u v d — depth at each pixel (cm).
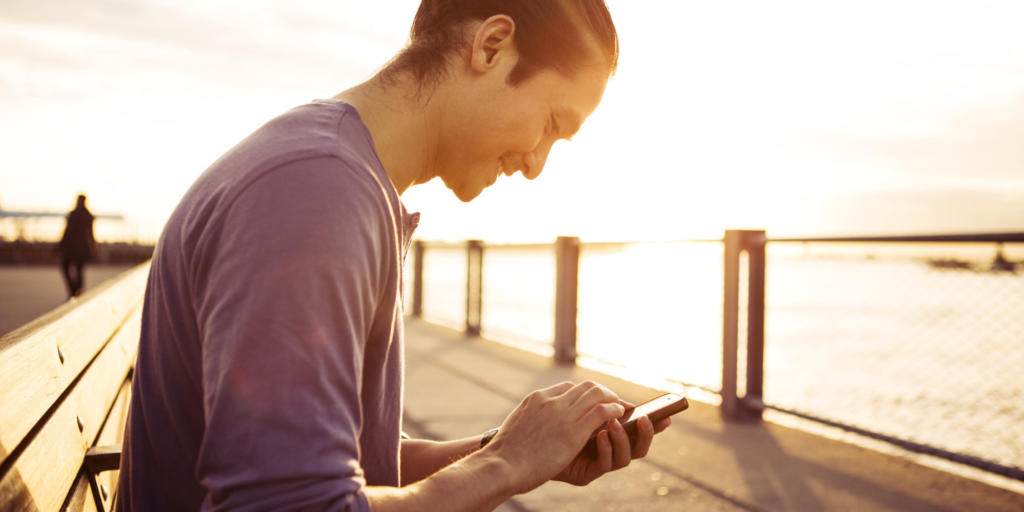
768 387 650
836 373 725
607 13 87
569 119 86
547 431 76
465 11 84
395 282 71
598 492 285
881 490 289
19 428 76
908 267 367
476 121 84
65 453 95
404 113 81
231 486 52
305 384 54
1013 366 362
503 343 743
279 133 67
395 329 76
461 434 369
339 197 60
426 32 85
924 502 275
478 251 813
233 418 53
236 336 55
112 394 149
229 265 57
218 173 67
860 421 480
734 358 418
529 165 89
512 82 83
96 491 111
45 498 80
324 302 57
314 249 57
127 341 188
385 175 73
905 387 589
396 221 73
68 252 1238
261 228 57
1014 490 291
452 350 685
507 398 464
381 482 77
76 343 114
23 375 81
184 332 68
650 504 273
